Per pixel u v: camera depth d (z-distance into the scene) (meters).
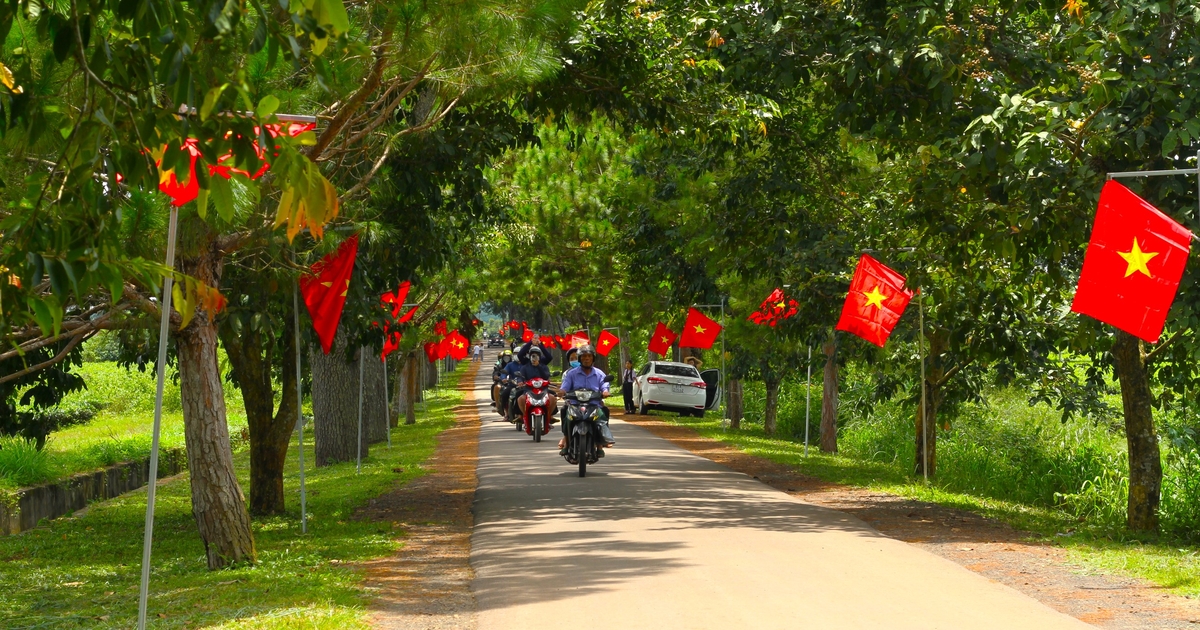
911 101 16.06
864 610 9.68
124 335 16.77
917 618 9.36
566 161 40.25
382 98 11.70
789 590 10.59
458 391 82.50
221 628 8.89
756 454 29.75
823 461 28.09
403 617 9.66
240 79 4.46
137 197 5.60
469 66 10.34
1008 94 15.42
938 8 15.34
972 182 15.34
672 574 11.46
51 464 21.34
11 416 20.30
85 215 4.71
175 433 34.06
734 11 17.75
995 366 24.88
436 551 13.84
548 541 13.99
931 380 24.56
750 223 23.73
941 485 22.28
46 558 14.49
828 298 23.92
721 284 33.56
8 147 5.71
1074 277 19.94
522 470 24.09
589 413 22.64
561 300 57.53
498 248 37.75
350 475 25.20
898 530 15.20
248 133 4.42
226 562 12.38
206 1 4.13
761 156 23.77
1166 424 24.47
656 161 33.06
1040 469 24.41
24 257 4.42
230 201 4.58
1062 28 16.50
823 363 30.50
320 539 15.05
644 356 68.12
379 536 15.21
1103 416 25.95
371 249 16.28
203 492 12.40
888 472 25.06
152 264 4.83
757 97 20.34
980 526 15.73
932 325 22.80
